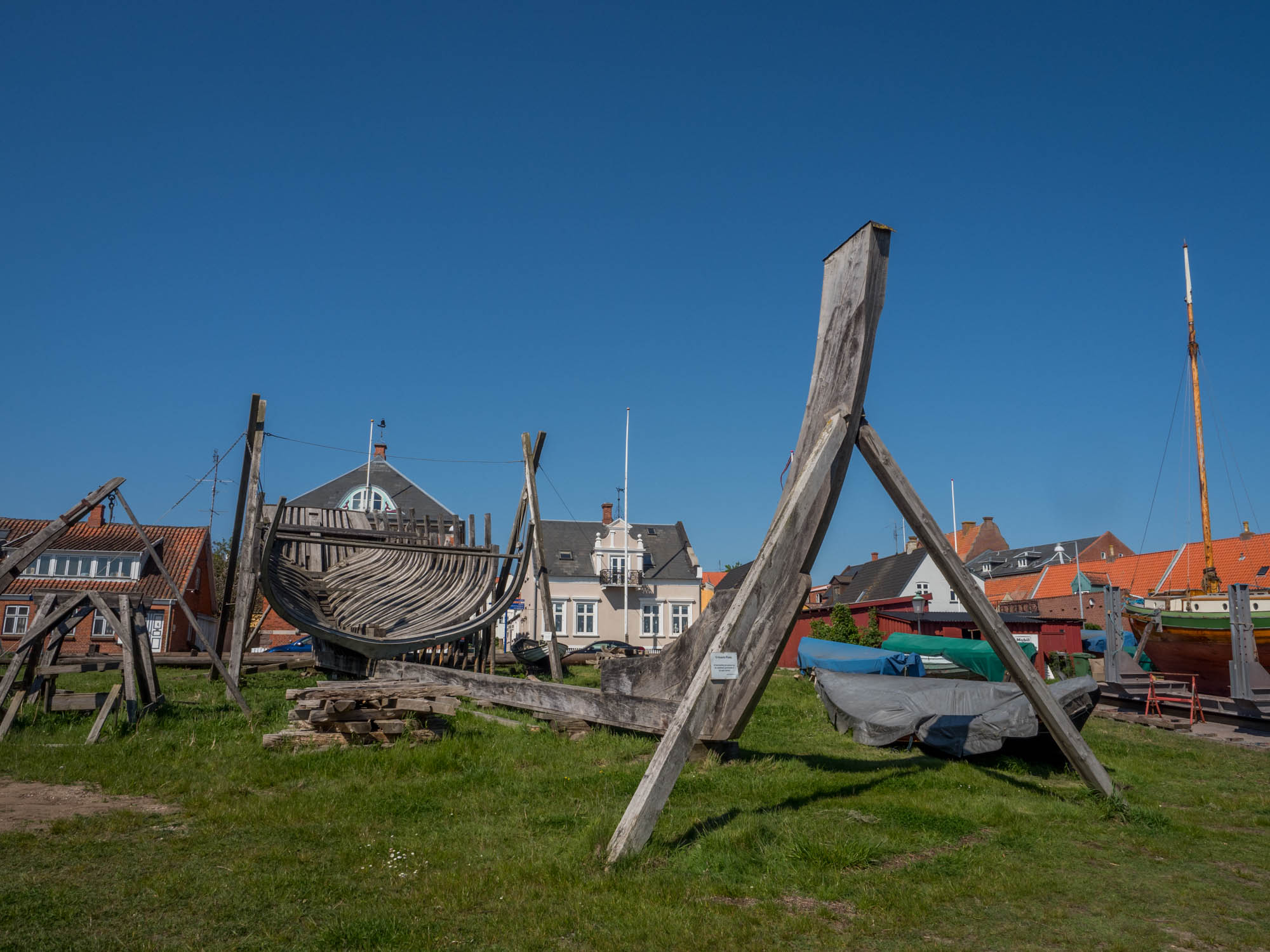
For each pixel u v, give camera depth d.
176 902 4.80
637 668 10.63
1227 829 7.88
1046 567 60.91
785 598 7.71
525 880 5.33
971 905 5.35
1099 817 7.77
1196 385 34.72
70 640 35.94
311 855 5.73
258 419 17.05
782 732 12.67
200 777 7.91
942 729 10.80
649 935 4.57
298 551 22.28
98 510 41.62
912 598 39.19
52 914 4.55
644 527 56.50
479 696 13.43
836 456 7.63
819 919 4.99
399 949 4.29
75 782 7.69
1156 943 4.82
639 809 5.84
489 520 19.47
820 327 8.12
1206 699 17.98
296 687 16.61
